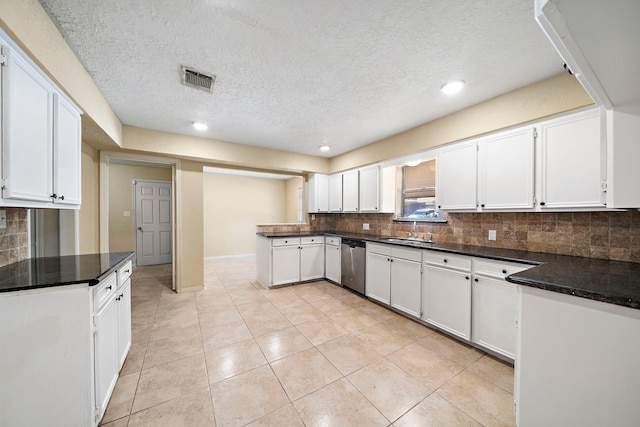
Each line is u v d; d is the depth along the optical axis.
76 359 1.22
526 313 1.22
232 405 1.47
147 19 1.30
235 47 1.54
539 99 1.90
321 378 1.72
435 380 1.70
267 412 1.42
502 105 2.12
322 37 1.46
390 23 1.34
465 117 2.39
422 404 1.48
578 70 0.85
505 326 1.88
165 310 2.93
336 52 1.59
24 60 1.17
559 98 1.80
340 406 1.47
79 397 1.22
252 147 3.79
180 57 1.64
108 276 1.50
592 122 1.66
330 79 1.91
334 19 1.31
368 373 1.77
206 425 1.33
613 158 1.20
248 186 6.89
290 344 2.17
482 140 2.26
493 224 2.44
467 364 1.88
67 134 1.57
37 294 1.16
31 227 2.10
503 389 1.61
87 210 2.70
